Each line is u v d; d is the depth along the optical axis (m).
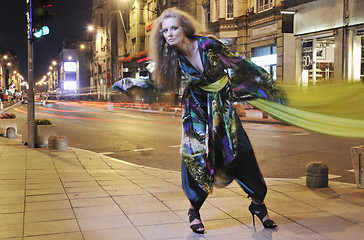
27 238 3.54
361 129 3.64
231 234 3.68
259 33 29.34
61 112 39.53
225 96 3.56
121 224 3.98
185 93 3.61
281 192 5.46
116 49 67.38
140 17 54.00
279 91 3.55
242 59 3.42
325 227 3.87
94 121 24.56
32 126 10.93
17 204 4.73
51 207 4.61
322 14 22.20
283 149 10.89
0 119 15.37
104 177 6.79
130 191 5.55
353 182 6.84
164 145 12.52
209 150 3.51
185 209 4.57
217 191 5.53
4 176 6.70
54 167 7.84
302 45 24.47
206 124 3.54
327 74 22.48
